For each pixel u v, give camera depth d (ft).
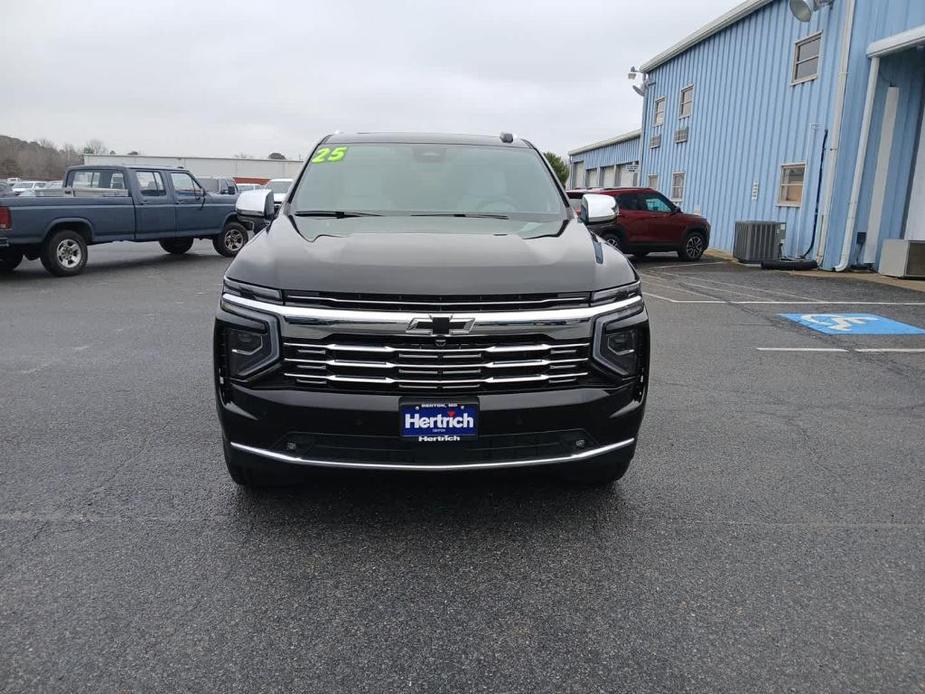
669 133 75.51
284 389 10.02
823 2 47.44
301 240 11.23
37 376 19.57
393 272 9.89
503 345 9.95
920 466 13.88
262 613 8.80
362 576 9.68
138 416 16.16
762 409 17.43
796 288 39.34
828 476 13.33
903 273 43.83
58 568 9.73
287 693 7.45
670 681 7.70
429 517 11.42
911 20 44.86
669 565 10.08
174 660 7.91
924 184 45.42
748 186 58.95
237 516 11.33
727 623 8.73
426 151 15.53
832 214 47.32
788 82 52.85
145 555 10.11
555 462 10.41
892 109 45.50
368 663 7.93
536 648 8.23
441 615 8.84
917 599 9.28
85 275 42.09
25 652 7.98
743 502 12.16
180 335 25.08
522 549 10.48
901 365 22.04
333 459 10.16
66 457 13.69
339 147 15.70
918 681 7.71
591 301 10.30
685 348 24.16
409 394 9.91
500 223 13.07
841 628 8.64
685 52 70.95
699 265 52.03
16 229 38.40
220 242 52.19
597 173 117.29
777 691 7.55
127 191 44.55
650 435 15.47
